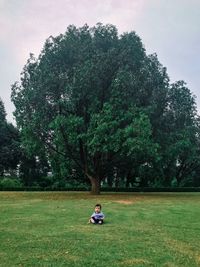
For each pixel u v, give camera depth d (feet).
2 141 214.28
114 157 128.26
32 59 130.00
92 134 110.93
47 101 122.72
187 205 84.33
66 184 185.06
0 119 219.61
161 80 134.92
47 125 122.42
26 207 74.18
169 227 49.73
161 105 133.59
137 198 110.42
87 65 117.19
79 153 131.85
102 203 86.33
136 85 120.88
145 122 108.68
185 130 140.56
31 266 29.68
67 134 117.39
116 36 130.41
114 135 108.68
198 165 214.69
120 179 209.15
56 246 36.45
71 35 127.44
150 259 32.30
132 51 125.49
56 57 124.67
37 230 45.37
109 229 46.75
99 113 112.68
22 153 212.43
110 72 119.65
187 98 142.51
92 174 131.13
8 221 53.06
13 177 216.13
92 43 125.59
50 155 137.08
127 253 34.14
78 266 29.89
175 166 194.39
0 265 29.84
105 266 29.99
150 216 61.57
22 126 124.98
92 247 36.19
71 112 120.88
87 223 51.75
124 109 115.24
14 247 35.91
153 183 204.95
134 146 106.11
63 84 119.96
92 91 117.80
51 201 91.86
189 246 37.86
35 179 220.43
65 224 50.55
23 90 126.62
